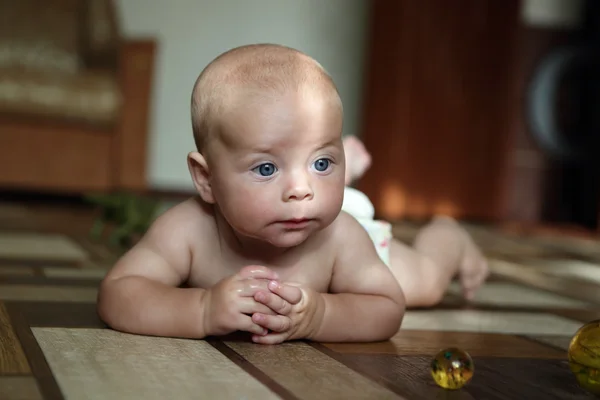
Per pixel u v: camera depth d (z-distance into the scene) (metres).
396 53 3.63
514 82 3.96
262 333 0.97
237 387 0.83
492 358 1.01
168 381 0.83
